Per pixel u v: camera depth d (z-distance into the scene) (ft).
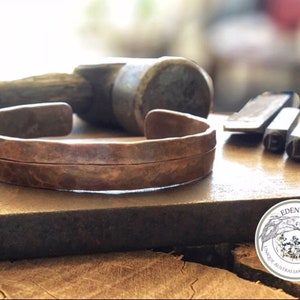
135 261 0.46
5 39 1.47
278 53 1.70
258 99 0.86
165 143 0.50
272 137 0.67
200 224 0.48
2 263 0.46
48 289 0.41
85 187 0.50
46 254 0.46
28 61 1.03
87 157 0.49
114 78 0.80
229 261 0.49
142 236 0.47
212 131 0.56
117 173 0.49
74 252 0.46
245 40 1.72
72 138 0.77
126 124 0.79
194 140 0.52
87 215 0.46
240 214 0.49
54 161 0.50
